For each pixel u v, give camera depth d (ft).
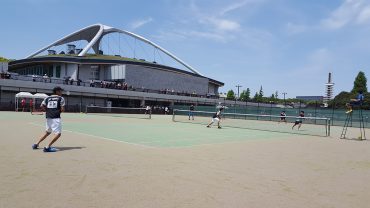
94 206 15.31
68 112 158.81
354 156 36.24
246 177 22.85
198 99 250.57
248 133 64.95
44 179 20.01
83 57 227.20
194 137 51.39
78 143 37.81
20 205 15.10
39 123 66.85
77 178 20.54
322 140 56.44
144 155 30.73
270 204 16.79
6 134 44.45
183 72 284.82
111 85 194.70
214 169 25.22
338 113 132.77
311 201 17.66
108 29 303.89
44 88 161.58
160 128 68.85
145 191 18.24
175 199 16.98
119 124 77.15
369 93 274.57
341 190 20.35
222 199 17.33
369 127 122.31
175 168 24.97
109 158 28.14
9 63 269.85
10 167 23.09
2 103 140.67
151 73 240.32
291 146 44.19
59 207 14.98
